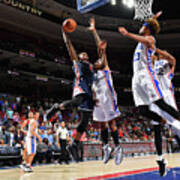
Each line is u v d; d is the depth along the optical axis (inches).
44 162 357.4
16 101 633.0
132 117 821.9
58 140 327.6
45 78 677.3
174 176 169.0
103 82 145.3
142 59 119.0
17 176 193.5
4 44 571.5
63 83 729.0
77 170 235.8
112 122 147.1
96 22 790.5
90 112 133.3
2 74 626.8
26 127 393.4
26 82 730.8
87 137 446.6
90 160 393.4
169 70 144.6
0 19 605.3
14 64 673.0
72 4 732.0
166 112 113.0
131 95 892.0
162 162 129.0
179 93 880.9
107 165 289.3
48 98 768.9
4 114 493.7
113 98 145.5
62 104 123.6
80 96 129.5
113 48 847.7
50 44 746.2
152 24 120.6
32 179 171.6
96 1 167.6
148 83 115.0
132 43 823.7
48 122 454.6
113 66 862.5
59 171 229.3
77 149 132.0
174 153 553.9
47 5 686.5
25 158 242.8
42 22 662.5
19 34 681.0
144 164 293.1
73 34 749.9
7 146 313.6
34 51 637.9
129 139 548.7
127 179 160.7
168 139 538.6
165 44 850.8
